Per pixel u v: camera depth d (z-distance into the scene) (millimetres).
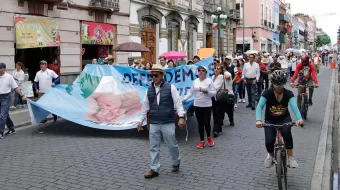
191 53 29984
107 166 6918
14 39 14508
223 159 7438
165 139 6379
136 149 8156
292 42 81125
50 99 10367
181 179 6223
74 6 17484
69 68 17453
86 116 10047
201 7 31344
